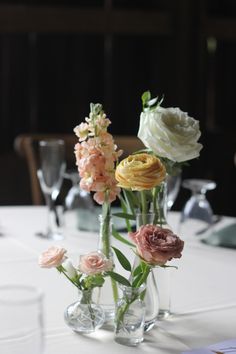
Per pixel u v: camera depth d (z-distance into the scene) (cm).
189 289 131
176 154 103
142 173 99
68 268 106
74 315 108
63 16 310
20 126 312
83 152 106
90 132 108
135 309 104
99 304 111
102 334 108
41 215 191
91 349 103
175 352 103
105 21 319
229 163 351
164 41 338
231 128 364
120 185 102
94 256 104
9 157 306
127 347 104
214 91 358
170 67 339
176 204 334
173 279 137
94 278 106
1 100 306
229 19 347
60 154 167
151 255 97
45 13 306
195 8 339
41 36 311
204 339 108
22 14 302
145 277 104
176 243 98
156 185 101
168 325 113
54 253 104
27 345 82
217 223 182
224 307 122
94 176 105
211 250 157
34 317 82
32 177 215
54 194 170
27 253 152
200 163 346
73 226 176
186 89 342
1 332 81
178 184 170
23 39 307
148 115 104
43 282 133
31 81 312
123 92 333
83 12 314
